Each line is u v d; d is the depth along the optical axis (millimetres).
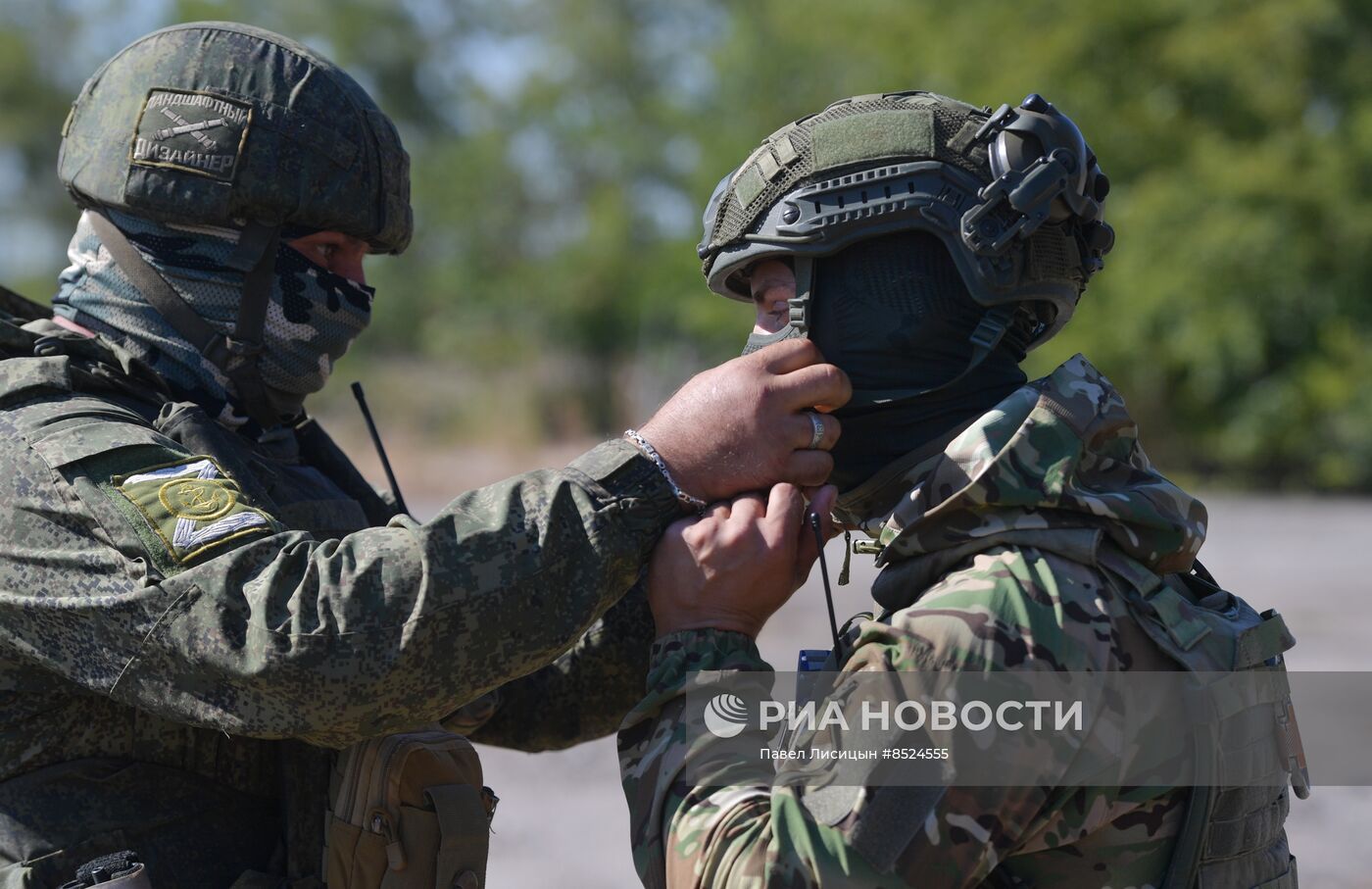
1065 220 1947
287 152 2205
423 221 45000
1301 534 13383
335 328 2348
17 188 41938
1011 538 1682
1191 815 1635
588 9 44375
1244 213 21047
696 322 28266
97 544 1859
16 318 2309
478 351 41438
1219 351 21266
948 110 1935
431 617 1784
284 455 2381
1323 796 5090
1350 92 21594
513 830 5109
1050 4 22188
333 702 1774
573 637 1866
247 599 1804
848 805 1596
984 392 1942
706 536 1879
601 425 37531
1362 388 21250
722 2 44469
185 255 2207
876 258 1927
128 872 1851
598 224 40500
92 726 1966
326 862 2029
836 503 2025
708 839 1668
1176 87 21953
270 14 44125
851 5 24969
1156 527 1738
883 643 1654
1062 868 1644
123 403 2123
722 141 28703
